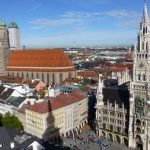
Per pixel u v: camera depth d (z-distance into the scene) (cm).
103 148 16500
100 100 18312
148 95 15250
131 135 16438
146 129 15650
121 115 17175
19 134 13075
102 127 18362
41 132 17812
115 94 17912
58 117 18612
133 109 16162
